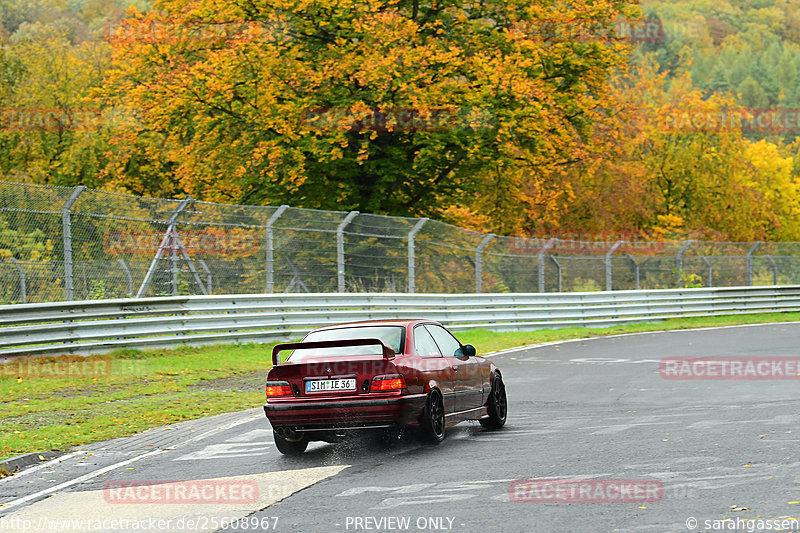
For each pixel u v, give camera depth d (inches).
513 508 690.8
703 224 6766.7
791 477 757.3
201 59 3336.6
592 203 5526.6
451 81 3262.8
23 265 1775.3
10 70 5201.8
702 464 831.7
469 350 1114.7
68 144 4953.3
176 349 1998.0
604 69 3718.0
